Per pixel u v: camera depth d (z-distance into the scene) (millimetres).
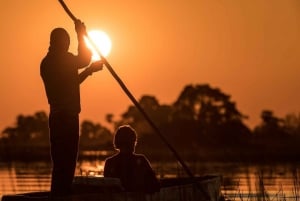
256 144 164750
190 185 27203
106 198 23312
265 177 49906
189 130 195500
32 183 49156
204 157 98562
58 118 22656
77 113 22906
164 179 32062
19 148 104438
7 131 189000
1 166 82188
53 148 22766
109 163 25594
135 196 24391
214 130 198125
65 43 22984
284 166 72000
